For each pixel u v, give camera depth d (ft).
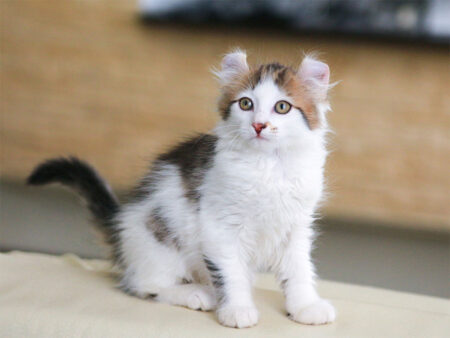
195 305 3.13
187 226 3.21
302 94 3.15
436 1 6.59
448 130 6.93
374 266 5.40
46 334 2.95
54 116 7.92
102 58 7.71
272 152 3.13
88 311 3.03
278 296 3.35
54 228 5.76
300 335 2.97
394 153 7.07
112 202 3.53
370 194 7.17
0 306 3.03
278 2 6.98
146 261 3.25
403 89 6.95
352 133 7.11
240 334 2.95
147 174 3.42
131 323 2.96
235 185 3.10
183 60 7.50
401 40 6.79
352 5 6.81
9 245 5.10
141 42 7.59
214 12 7.20
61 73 7.84
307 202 3.17
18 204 6.82
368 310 3.22
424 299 3.52
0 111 8.02
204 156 3.23
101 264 3.67
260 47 7.18
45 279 3.31
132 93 7.70
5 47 7.98
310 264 3.25
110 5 7.57
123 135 7.79
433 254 5.94
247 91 3.15
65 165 3.51
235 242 3.15
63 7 7.69
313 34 7.00
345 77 7.03
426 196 7.07
